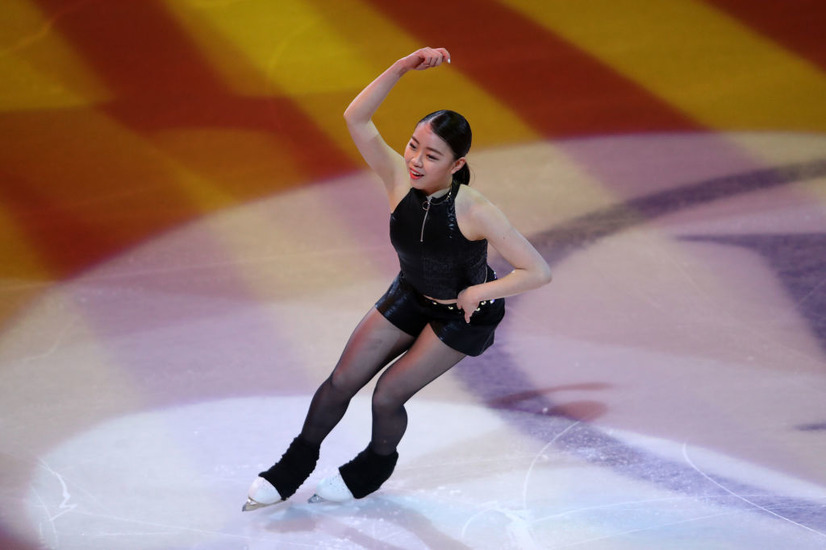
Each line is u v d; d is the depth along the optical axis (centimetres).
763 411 1498
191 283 1888
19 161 2345
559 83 2812
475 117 2631
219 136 2495
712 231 2072
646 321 1758
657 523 1245
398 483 1342
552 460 1388
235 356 1653
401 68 1129
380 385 1224
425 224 1123
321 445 1426
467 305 1139
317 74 2811
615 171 2356
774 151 2450
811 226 2081
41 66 2770
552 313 1786
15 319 1748
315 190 2266
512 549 1200
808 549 1187
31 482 1324
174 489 1320
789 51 3006
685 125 2602
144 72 2777
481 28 3089
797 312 1775
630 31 3102
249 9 3120
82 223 2103
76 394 1538
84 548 1196
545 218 2144
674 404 1520
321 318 1775
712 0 3300
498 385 1576
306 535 1230
